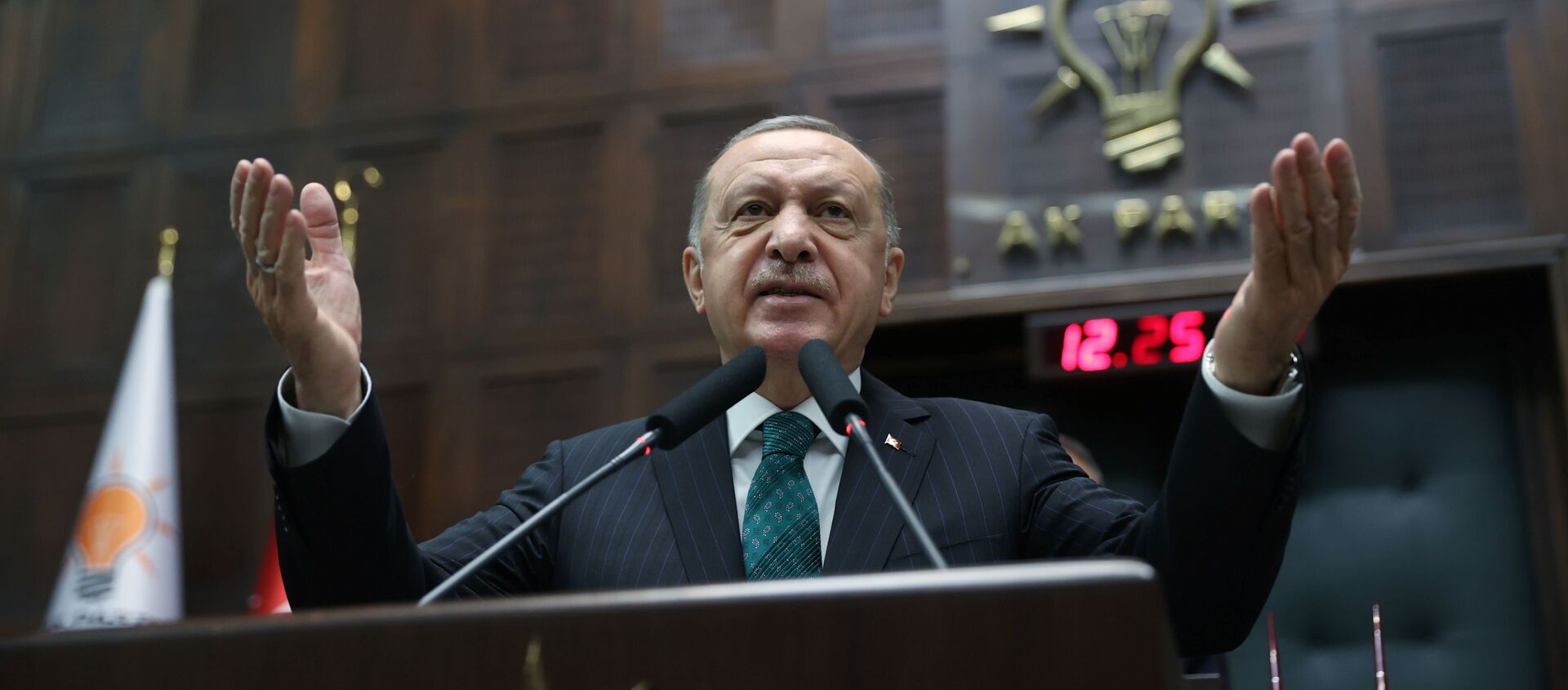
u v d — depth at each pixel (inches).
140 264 229.8
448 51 231.3
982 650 39.6
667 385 208.5
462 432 211.8
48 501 220.8
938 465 69.8
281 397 60.4
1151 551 60.1
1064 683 39.1
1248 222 194.5
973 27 212.2
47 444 224.1
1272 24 201.9
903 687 39.6
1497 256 186.9
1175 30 204.4
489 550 56.9
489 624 41.6
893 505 67.3
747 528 68.3
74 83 243.0
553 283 216.7
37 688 44.1
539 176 221.9
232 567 210.4
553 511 58.3
